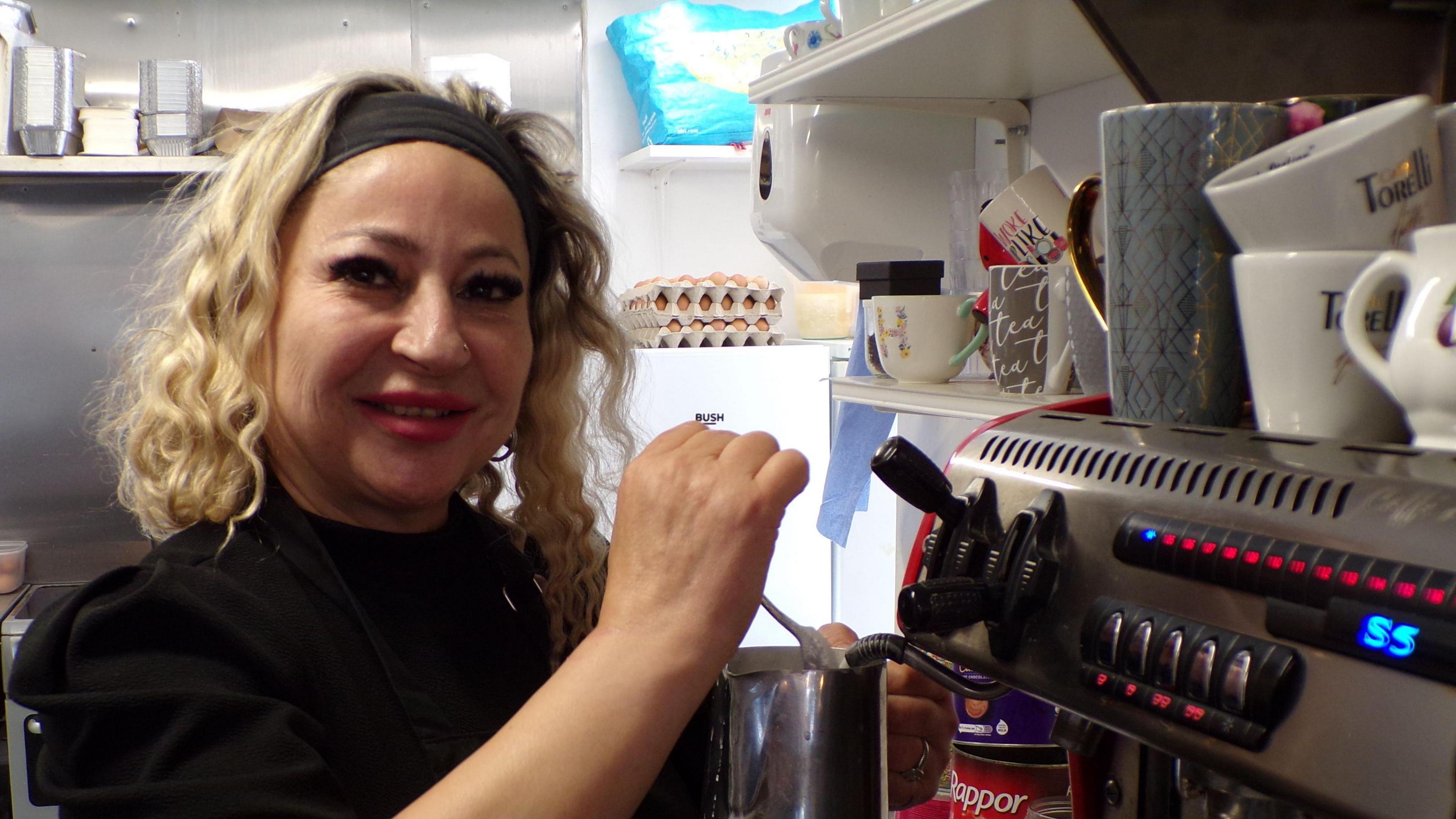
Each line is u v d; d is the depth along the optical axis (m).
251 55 2.88
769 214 1.59
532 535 1.05
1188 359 0.62
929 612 0.56
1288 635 0.44
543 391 1.06
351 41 2.93
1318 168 0.51
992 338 0.96
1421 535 0.41
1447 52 0.80
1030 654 0.57
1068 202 1.05
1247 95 0.78
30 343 2.79
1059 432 0.63
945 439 1.53
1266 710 0.44
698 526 0.61
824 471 2.74
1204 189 0.57
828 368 2.74
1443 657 0.38
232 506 0.80
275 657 0.73
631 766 0.57
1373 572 0.41
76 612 0.70
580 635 1.02
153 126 2.62
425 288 0.80
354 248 0.78
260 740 0.64
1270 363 0.55
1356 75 0.81
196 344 0.82
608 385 1.12
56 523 2.83
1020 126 1.34
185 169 2.62
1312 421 0.54
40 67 2.56
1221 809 0.58
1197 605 0.48
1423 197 0.52
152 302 1.09
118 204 2.79
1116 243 0.64
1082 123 1.22
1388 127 0.51
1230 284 0.61
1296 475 0.47
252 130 0.85
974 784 0.92
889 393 1.14
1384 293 0.50
